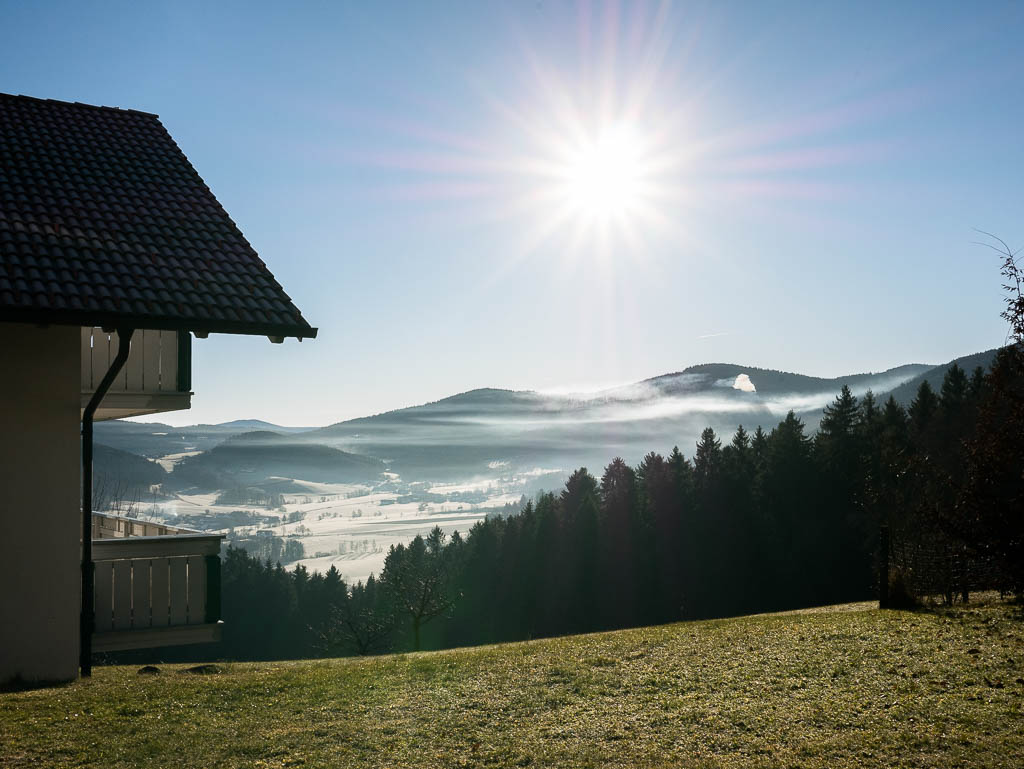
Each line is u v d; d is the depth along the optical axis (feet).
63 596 28.09
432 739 19.39
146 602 33.01
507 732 19.76
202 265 30.53
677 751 17.84
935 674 22.58
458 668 27.25
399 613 143.23
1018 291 34.42
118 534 44.24
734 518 197.06
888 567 40.24
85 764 17.81
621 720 20.29
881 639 27.89
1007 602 35.47
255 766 17.67
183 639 33.50
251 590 267.18
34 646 27.61
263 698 23.52
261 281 30.94
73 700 23.20
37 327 28.07
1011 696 20.10
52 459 28.07
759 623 35.29
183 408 37.42
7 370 27.63
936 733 17.79
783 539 192.44
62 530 28.17
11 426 27.61
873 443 189.26
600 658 27.73
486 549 249.14
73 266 27.89
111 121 39.11
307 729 20.30
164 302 27.84
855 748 17.25
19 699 23.34
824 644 27.76
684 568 211.61
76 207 31.22
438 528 306.55
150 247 30.45
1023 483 34.24
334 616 214.90
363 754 18.39
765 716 19.79
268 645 261.65
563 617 220.84
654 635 33.09
